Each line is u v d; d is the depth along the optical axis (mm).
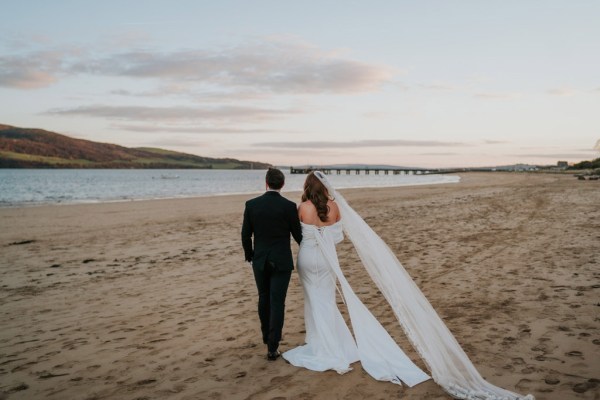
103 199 32594
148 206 22875
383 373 3287
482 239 9594
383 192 32938
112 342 4406
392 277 3463
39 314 5504
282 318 3711
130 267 8258
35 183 67875
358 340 3572
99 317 5293
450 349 3092
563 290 5344
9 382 3537
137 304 5805
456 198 23484
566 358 3424
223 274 7387
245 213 3768
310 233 3750
